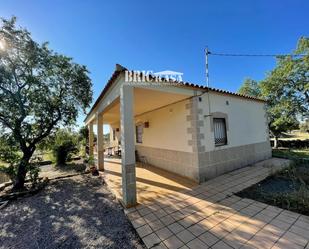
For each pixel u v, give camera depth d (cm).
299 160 745
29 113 666
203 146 546
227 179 535
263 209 328
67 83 740
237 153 672
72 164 1152
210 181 527
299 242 230
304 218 288
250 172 600
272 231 257
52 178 716
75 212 383
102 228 307
